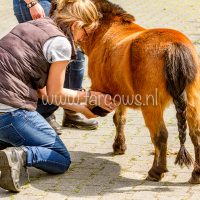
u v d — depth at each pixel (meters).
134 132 13.17
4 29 23.31
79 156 11.94
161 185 10.34
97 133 13.30
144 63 9.97
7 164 9.95
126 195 9.99
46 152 10.61
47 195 10.12
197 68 10.00
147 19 25.22
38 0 13.42
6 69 10.23
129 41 10.43
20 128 10.42
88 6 10.40
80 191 10.25
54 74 10.24
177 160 9.84
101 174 10.98
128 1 29.47
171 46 9.78
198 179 10.29
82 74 13.89
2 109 10.31
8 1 29.33
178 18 25.30
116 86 10.80
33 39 10.26
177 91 9.73
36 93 10.48
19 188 10.21
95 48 11.28
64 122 13.70
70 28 10.35
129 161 11.58
